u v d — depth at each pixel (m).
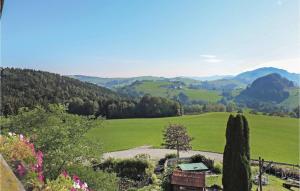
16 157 7.02
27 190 6.41
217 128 104.50
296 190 41.47
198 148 76.88
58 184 7.16
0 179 3.45
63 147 14.62
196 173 39.38
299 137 91.88
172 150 72.50
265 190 40.50
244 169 26.48
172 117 128.75
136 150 72.75
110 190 15.84
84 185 8.56
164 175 43.06
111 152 70.25
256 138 90.25
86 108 103.06
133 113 127.75
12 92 82.06
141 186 41.72
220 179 46.38
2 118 16.22
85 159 15.80
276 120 117.56
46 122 16.30
